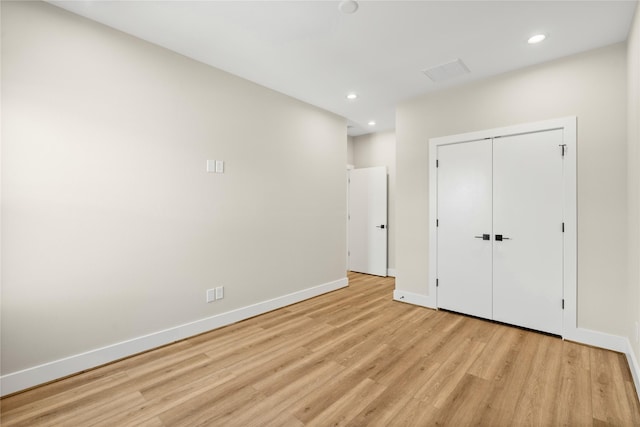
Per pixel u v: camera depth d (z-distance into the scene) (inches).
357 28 94.6
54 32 83.8
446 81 132.7
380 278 210.5
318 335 114.3
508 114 122.8
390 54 110.7
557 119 111.0
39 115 81.5
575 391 77.7
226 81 124.7
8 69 77.2
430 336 112.8
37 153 81.3
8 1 77.3
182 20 90.8
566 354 97.7
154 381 83.4
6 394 76.4
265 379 84.4
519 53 108.8
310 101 159.0
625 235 98.6
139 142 100.1
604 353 98.3
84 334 89.2
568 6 83.2
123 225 96.7
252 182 135.0
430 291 145.1
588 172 105.3
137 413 70.4
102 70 92.4
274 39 101.2
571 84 108.7
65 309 85.9
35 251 81.0
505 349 101.7
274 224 145.0
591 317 104.7
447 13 86.9
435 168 142.9
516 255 120.7
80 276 88.4
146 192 101.7
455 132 137.3
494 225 126.3
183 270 111.5
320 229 170.2
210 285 119.7
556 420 67.4
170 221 107.9
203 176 117.3
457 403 73.5
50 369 82.9
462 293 135.6
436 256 143.0
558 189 111.4
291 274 153.6
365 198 225.5
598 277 103.4
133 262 98.9
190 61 113.5
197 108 115.5
